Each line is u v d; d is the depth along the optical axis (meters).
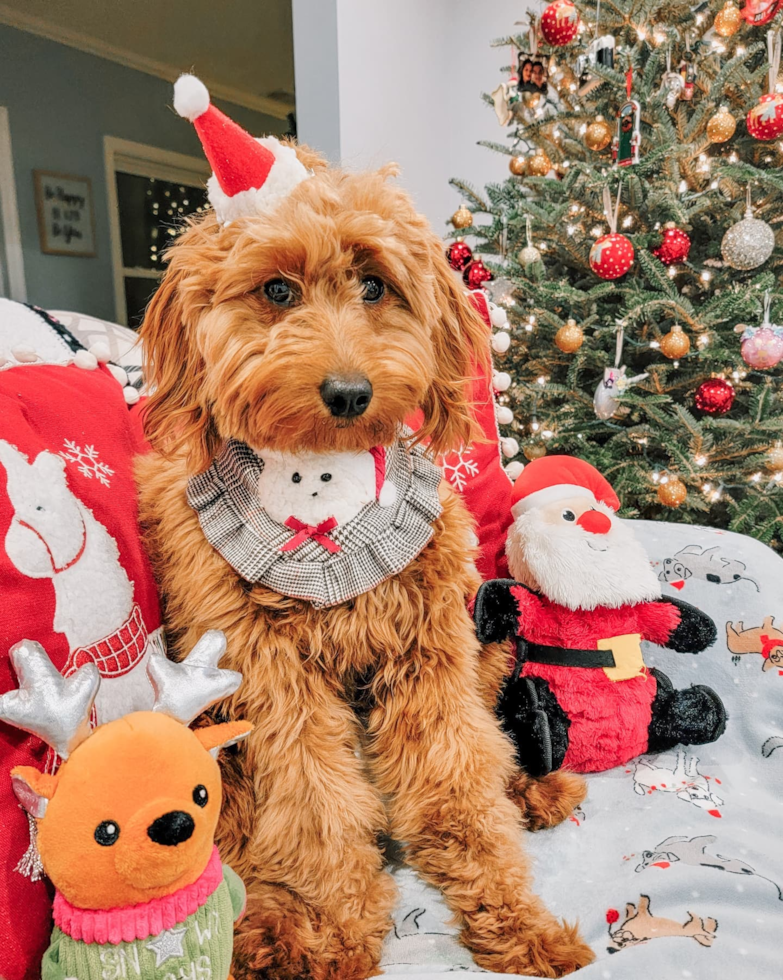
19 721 0.59
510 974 0.74
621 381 2.04
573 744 1.08
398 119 3.15
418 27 3.22
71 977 0.57
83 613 0.74
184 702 0.66
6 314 1.06
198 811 0.59
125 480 0.90
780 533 2.15
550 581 1.09
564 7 2.02
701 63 2.22
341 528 0.82
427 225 0.88
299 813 0.82
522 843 0.92
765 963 0.77
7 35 3.19
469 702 0.92
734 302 1.98
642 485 2.14
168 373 0.84
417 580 0.89
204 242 0.80
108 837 0.56
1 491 0.72
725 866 0.91
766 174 1.95
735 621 1.32
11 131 3.27
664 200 2.07
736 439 2.15
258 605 0.83
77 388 0.94
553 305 2.33
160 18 3.40
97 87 3.58
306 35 2.63
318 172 0.85
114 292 3.84
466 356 0.95
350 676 0.91
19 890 0.64
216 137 0.72
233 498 0.84
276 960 0.75
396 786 0.89
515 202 2.39
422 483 0.93
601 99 2.29
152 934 0.58
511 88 2.30
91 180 3.63
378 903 0.83
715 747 1.18
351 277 0.79
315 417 0.73
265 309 0.77
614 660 1.10
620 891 0.88
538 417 2.34
